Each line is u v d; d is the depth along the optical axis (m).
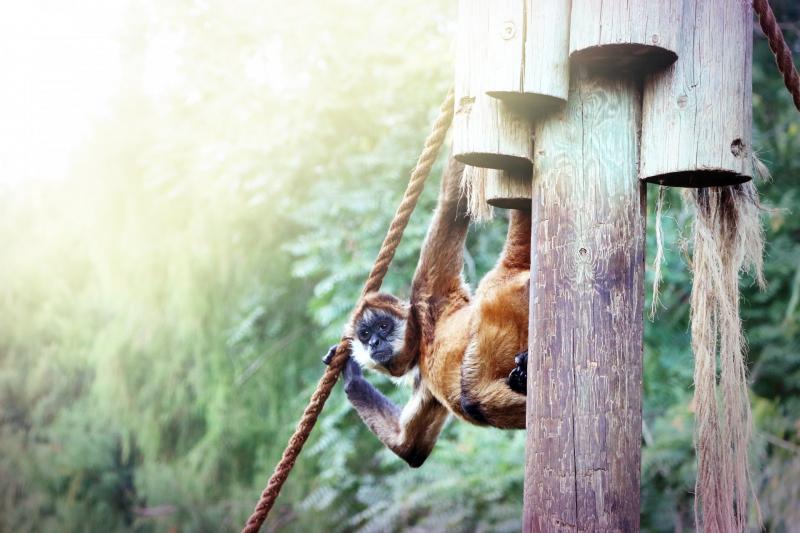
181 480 13.92
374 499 11.80
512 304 5.05
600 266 3.83
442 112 5.21
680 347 11.08
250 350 13.22
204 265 13.58
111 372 14.22
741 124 3.85
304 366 13.77
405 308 6.51
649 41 3.73
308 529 13.27
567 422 3.78
